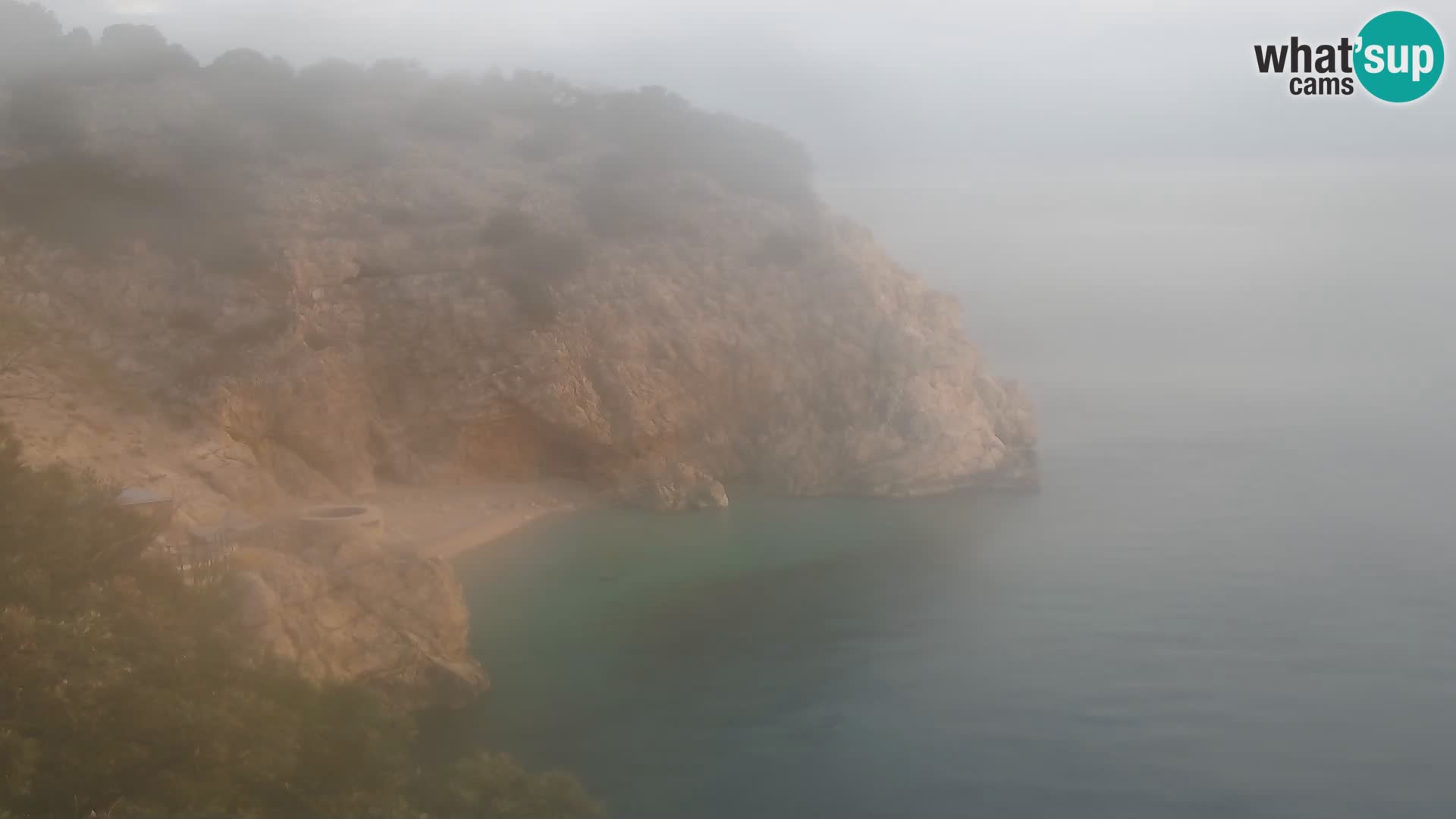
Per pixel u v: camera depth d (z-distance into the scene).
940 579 46.62
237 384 50.72
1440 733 32.69
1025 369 98.25
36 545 21.38
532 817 21.94
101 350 50.59
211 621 23.69
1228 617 42.25
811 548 51.09
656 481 58.47
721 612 42.50
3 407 42.47
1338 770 30.59
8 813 16.83
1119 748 31.83
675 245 67.56
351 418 55.72
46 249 53.72
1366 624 41.41
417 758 30.23
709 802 28.61
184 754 18.34
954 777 30.12
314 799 19.84
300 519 33.72
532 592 44.44
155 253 55.69
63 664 18.45
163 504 33.12
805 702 34.69
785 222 70.44
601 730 32.47
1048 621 41.81
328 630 31.11
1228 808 28.66
